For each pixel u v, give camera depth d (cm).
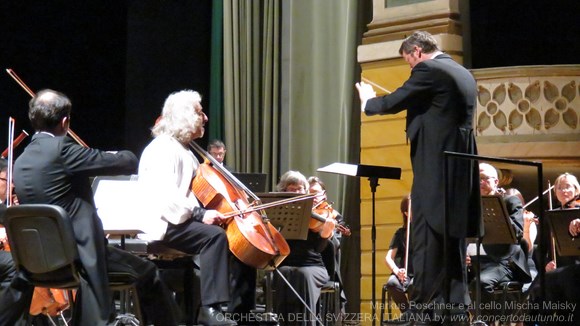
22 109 1141
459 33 1023
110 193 609
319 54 1121
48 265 480
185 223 545
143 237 601
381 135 1046
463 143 543
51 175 495
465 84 548
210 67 1233
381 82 1048
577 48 1112
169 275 638
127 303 752
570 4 1115
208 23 1246
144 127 1233
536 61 1135
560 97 952
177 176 558
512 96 967
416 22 1034
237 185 602
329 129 1109
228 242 554
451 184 537
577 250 595
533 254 802
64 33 1177
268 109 1169
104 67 1216
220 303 529
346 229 798
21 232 483
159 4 1245
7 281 570
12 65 1133
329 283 788
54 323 648
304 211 658
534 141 952
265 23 1178
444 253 509
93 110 1204
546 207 1009
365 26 1119
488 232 661
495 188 733
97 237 494
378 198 1045
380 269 1029
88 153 502
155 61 1241
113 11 1225
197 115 578
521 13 1141
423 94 547
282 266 739
